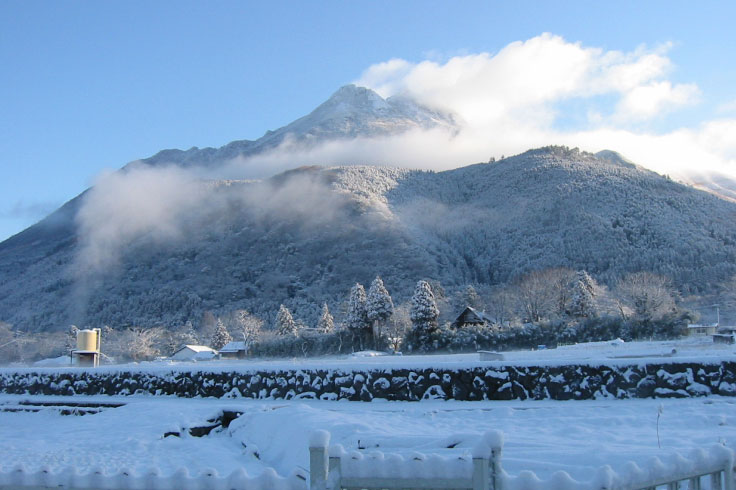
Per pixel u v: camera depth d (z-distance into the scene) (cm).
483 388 1488
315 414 1099
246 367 1748
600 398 1422
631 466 429
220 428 1340
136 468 948
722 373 1385
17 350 7800
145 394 1859
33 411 1759
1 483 460
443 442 796
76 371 1970
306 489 430
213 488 437
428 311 5475
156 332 8931
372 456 407
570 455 740
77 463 991
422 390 1525
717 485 500
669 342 3647
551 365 1467
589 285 6606
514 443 860
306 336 6222
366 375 1579
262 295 12725
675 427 1055
